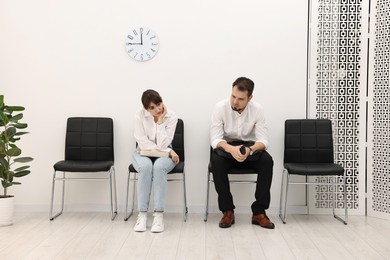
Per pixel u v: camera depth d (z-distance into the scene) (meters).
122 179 4.06
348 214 3.98
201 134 4.04
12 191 4.08
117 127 4.05
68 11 4.02
